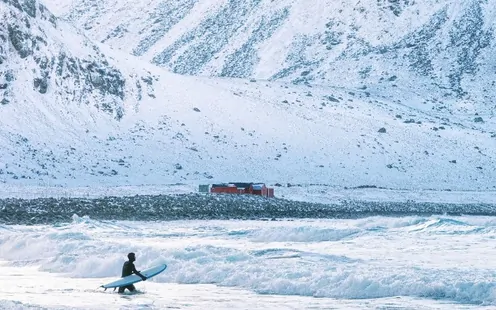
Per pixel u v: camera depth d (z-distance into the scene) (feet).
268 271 155.22
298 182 647.97
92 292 142.31
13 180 529.04
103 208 392.06
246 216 421.18
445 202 611.06
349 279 142.72
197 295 137.69
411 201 595.06
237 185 535.19
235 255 173.68
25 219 333.42
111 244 197.77
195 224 342.03
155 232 277.64
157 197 450.71
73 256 180.14
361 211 504.43
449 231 281.74
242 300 132.57
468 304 126.72
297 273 151.53
